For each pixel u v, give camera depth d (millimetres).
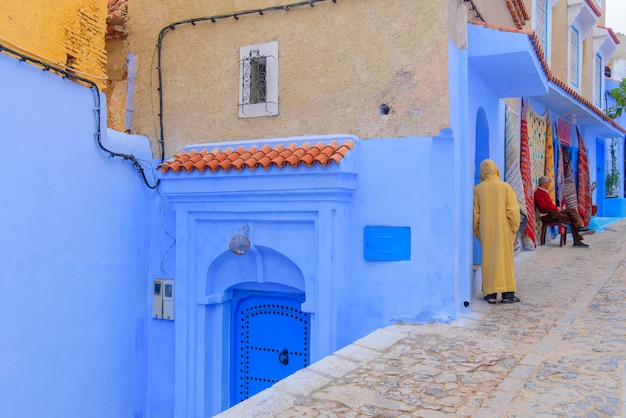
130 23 8172
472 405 3963
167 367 7609
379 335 5859
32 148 5656
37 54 5699
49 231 5914
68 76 6125
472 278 7367
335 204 6422
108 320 6902
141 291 7598
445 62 6309
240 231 7020
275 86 7246
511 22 10062
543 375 4449
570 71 15047
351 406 4023
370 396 4203
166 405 7594
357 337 6641
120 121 8211
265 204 6770
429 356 5113
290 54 7168
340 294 6520
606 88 19359
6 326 5355
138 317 7531
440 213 6379
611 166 19234
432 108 6375
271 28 7285
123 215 7223
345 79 6836
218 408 7387
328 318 6387
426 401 4070
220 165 6793
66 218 6164
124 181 7262
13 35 5430
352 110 6789
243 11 7410
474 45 6891
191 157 7340
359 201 6691
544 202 11336
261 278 7109
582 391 4051
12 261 5426
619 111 16203
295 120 7133
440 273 6359
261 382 7492
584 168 15070
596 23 16344
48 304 5902
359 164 6695
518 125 10922
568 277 8383
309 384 4477
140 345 7562
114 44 8266
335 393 4277
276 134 7250
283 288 7211
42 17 5793
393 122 6570
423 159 6402
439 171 6398
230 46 7559
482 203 7020
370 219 6633
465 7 6652
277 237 6828
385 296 6527
